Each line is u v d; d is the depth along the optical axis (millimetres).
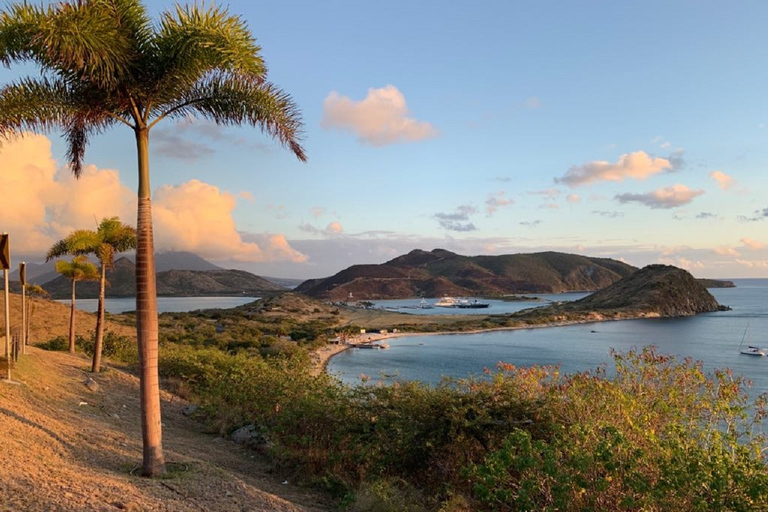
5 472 5480
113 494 5500
